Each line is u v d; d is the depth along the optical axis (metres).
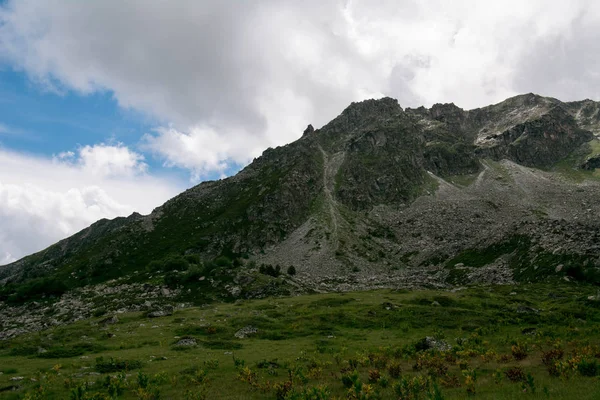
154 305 87.62
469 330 48.12
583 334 40.00
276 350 39.91
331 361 33.69
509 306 60.94
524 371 25.92
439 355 32.94
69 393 25.12
